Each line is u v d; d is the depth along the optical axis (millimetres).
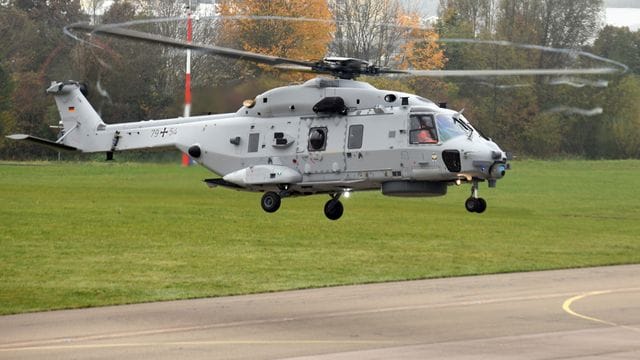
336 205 65875
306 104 60969
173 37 132375
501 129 150500
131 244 62188
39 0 162500
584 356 31281
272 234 68438
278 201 63531
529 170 130750
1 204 83250
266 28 134500
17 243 61688
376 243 64688
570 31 158125
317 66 59938
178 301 42469
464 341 33562
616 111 150375
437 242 65938
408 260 56625
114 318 38281
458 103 149750
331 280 48656
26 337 34688
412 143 58000
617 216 88062
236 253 58875
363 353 31766
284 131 61344
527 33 156750
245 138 62719
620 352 31859
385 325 36438
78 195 91938
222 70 119438
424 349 32312
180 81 123062
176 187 99812
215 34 134750
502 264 55031
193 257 57031
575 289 45094
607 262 56031
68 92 70375
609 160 146375
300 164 60750
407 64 150000
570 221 82688
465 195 104562
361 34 149000
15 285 47031
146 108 123062
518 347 32625
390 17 151250
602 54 158500
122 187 99375
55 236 65250
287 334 34875
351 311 39469
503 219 82875
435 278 49375
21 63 149250
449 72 54188
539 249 62750
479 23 162250
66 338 34438
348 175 59594
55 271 51500
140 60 124312
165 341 33812
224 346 32906
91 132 69625
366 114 59438
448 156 57250
